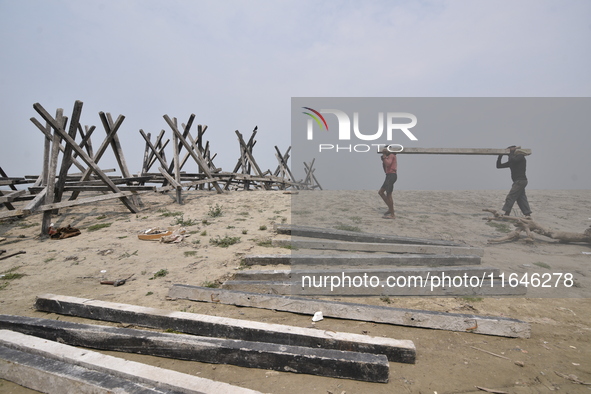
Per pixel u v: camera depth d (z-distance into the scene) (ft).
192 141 40.93
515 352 9.84
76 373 8.25
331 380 8.53
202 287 13.92
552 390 8.04
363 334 10.86
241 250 20.21
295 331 10.08
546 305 13.00
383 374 8.37
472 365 9.16
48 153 33.68
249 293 13.25
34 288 15.46
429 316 11.29
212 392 7.38
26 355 9.19
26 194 31.89
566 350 9.94
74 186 31.42
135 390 7.48
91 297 14.08
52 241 23.85
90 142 37.45
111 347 10.19
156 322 11.34
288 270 15.79
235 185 60.44
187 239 22.85
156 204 35.94
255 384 8.40
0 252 21.13
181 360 9.60
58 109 28.22
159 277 16.37
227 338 10.46
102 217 30.68
